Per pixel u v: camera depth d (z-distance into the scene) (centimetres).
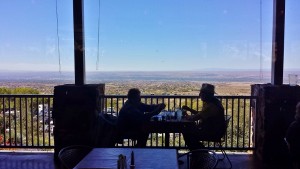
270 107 550
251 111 618
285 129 548
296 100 546
